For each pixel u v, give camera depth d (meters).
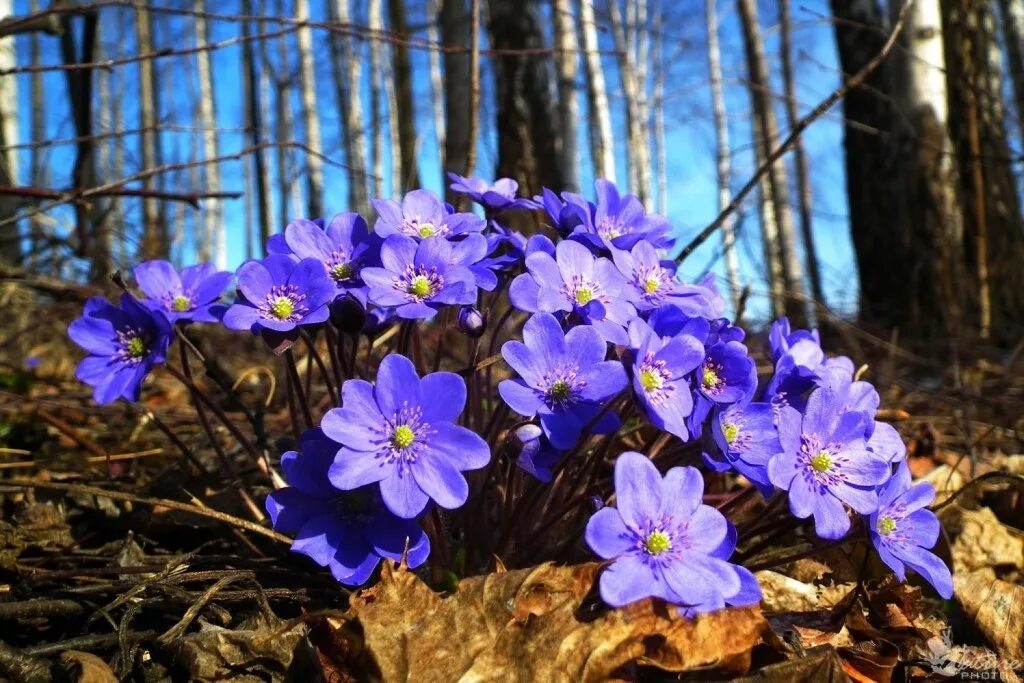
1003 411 0.41
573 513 0.19
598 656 0.14
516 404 0.16
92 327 0.18
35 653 0.16
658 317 0.17
